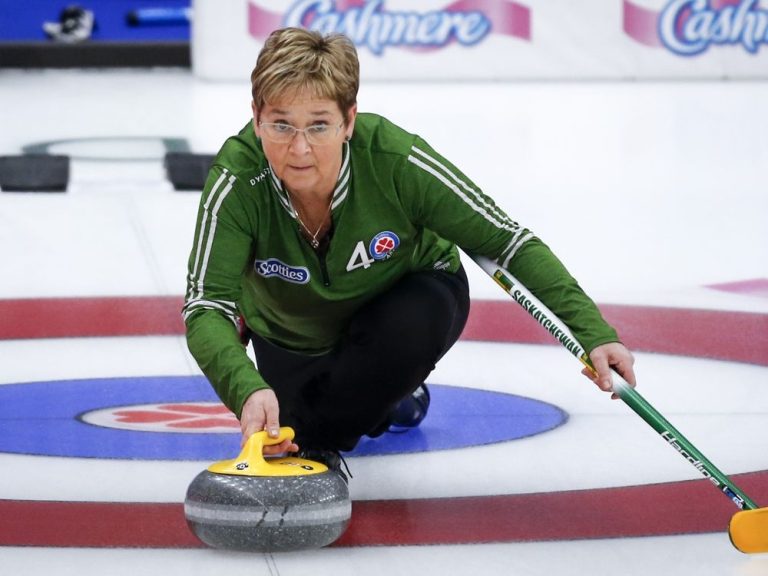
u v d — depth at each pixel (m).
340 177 8.95
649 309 17.00
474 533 9.44
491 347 15.30
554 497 10.28
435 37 40.94
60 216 22.50
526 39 41.31
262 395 8.71
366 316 9.88
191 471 10.96
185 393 13.45
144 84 42.97
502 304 17.34
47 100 39.59
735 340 15.47
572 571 8.67
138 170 27.77
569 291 9.31
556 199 24.64
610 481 10.70
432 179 9.22
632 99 37.91
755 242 21.22
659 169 27.80
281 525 8.55
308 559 8.84
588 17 41.31
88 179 26.64
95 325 16.14
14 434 11.99
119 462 11.20
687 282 18.59
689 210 23.70
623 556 8.95
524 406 12.99
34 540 9.25
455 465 11.13
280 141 8.51
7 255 19.83
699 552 9.04
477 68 41.25
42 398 13.16
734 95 38.69
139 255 19.98
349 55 8.56
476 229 9.43
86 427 12.22
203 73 42.69
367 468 11.05
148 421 12.44
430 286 10.01
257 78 8.47
